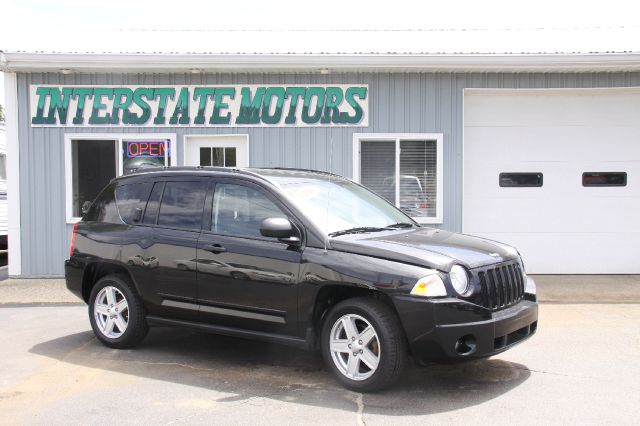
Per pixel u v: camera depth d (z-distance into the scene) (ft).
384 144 34.78
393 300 15.12
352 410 14.75
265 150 34.68
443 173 34.37
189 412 14.75
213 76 34.60
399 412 14.58
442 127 34.40
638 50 32.27
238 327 17.87
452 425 13.79
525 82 34.22
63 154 34.78
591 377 17.16
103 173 35.12
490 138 35.17
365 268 15.61
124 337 20.07
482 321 15.16
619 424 13.82
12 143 34.78
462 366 18.22
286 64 32.86
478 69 33.40
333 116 34.47
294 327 16.74
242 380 17.17
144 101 34.76
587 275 34.86
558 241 35.17
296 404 15.20
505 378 17.11
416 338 14.98
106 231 20.77
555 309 26.03
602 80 34.04
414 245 16.30
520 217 35.19
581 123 35.01
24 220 34.83
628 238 34.99
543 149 35.06
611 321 23.81
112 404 15.35
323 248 16.49
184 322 18.99
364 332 15.74
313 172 21.11
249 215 18.02
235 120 34.65
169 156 34.88
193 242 18.54
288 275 16.67
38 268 34.81
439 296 14.92
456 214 34.47
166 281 19.02
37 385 16.88
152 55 32.78
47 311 26.84
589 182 35.04
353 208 19.12
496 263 16.34
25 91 34.68
